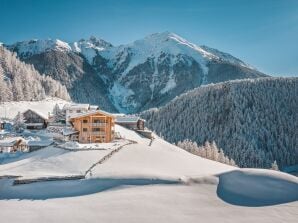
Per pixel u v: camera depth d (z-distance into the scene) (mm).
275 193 50438
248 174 56562
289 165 184625
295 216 42469
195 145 120750
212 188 51844
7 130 114125
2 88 171125
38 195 46781
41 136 101750
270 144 194250
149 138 113562
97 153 65125
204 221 39219
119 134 98812
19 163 62969
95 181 51000
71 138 88562
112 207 41844
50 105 180625
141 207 42125
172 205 43656
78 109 119188
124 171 54812
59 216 38750
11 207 41656
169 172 57062
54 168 57250
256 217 41562
